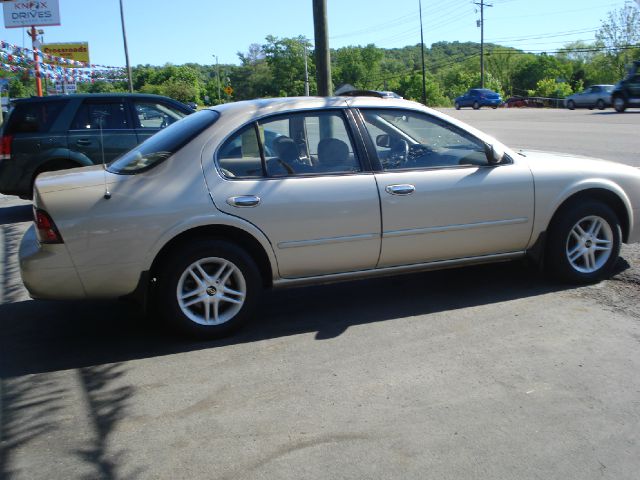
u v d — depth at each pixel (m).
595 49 74.81
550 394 3.49
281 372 3.87
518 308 4.79
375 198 4.57
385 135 4.77
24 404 3.57
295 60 101.12
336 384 3.69
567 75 103.25
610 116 26.52
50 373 3.98
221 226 4.33
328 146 4.62
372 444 3.05
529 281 5.40
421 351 4.10
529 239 5.07
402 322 4.62
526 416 3.27
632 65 28.78
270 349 4.23
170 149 4.39
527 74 106.25
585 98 36.56
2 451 3.09
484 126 23.52
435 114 4.90
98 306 5.25
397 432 3.15
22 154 8.66
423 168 4.77
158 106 9.37
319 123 4.63
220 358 4.12
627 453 2.93
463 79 106.56
